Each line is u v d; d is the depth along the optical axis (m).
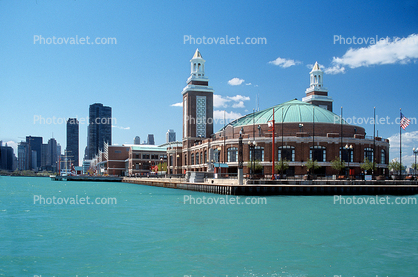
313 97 145.50
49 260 24.69
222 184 77.62
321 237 31.33
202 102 146.12
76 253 26.23
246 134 108.69
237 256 25.52
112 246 28.03
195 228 34.91
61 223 37.97
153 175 153.12
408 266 23.77
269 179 80.25
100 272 22.33
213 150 109.31
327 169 99.69
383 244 29.12
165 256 25.45
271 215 43.34
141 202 59.59
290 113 116.75
